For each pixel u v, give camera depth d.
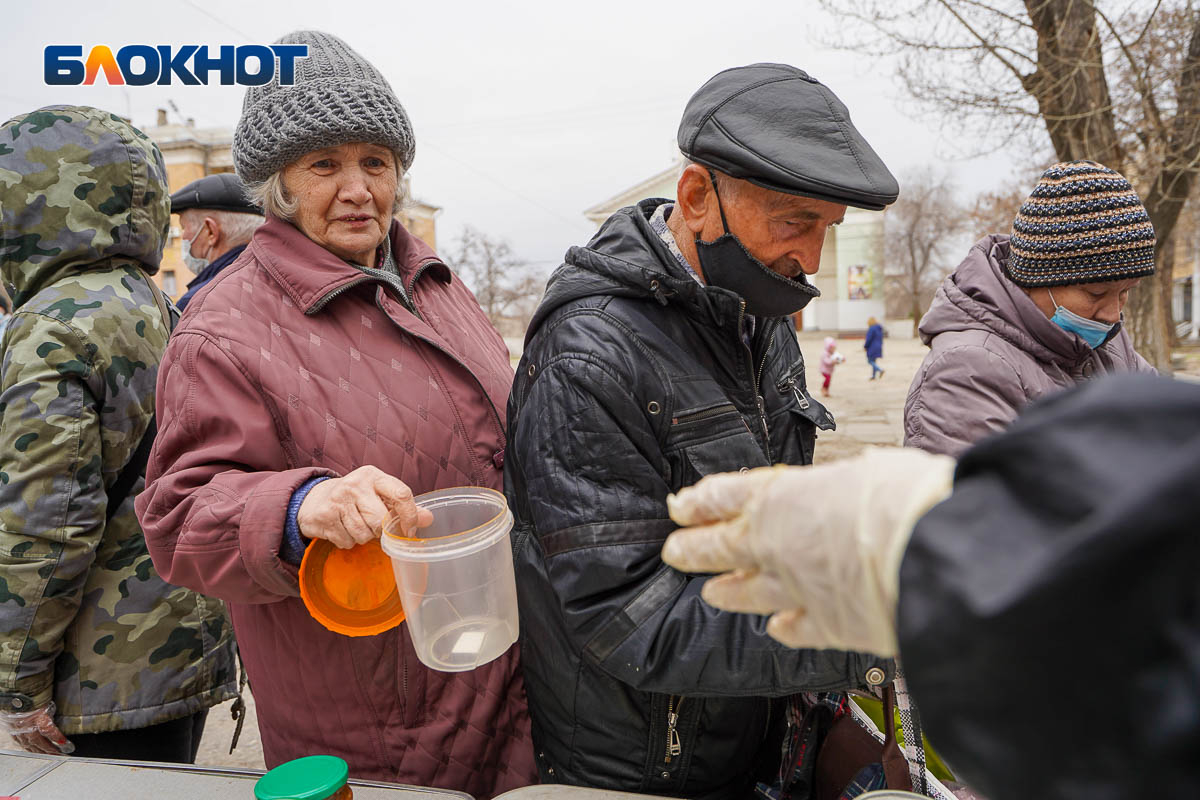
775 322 1.20
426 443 1.34
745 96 1.03
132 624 1.61
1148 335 7.59
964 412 1.53
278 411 1.22
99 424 1.54
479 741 1.37
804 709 1.24
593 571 0.99
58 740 1.55
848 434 9.09
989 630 0.25
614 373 1.03
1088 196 1.45
